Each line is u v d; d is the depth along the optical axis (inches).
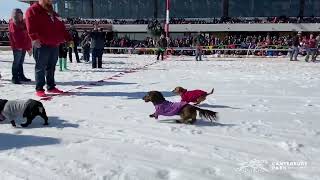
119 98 305.7
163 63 746.8
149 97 224.8
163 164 152.7
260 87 377.7
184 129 205.6
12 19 385.4
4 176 141.4
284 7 1450.5
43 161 155.7
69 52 733.9
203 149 171.6
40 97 310.8
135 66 661.3
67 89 360.2
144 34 1401.3
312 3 1422.2
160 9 1534.2
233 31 1354.6
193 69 600.4
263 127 212.1
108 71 555.8
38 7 311.0
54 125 213.5
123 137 190.1
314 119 234.1
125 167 149.1
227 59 893.2
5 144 178.2
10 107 205.2
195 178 139.0
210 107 269.6
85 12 1568.7
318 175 141.9
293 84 403.9
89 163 153.3
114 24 1409.9
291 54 856.3
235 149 172.1
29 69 589.3
